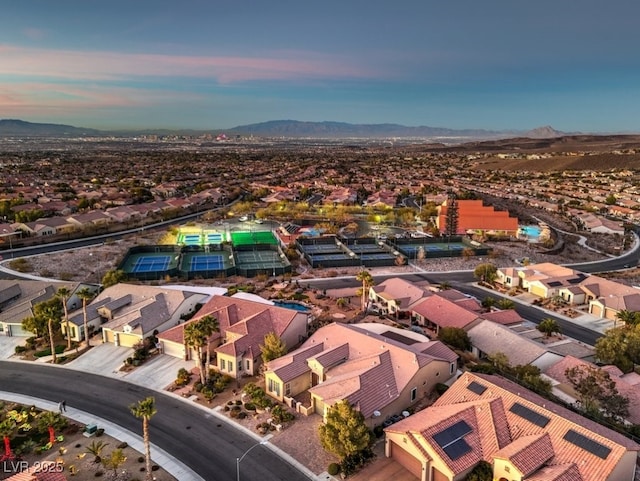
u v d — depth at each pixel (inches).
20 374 2338.8
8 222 5856.3
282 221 6441.9
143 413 1523.1
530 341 2522.1
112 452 1744.6
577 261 4940.9
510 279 3890.3
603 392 1941.4
